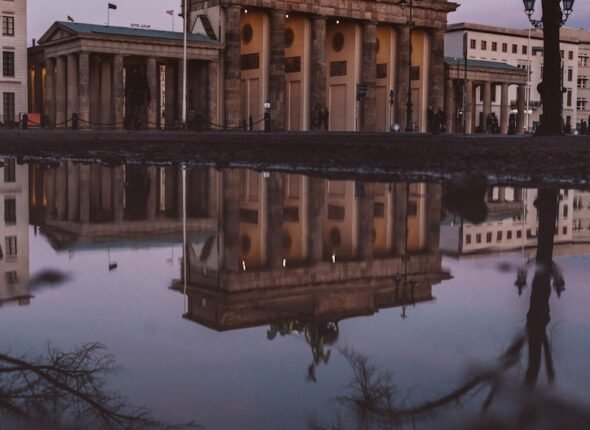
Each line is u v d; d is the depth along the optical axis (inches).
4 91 3122.5
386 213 289.4
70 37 2783.0
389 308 123.6
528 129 4717.0
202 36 2989.7
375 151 711.1
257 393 79.9
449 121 3821.4
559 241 213.0
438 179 460.4
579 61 5516.7
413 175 492.4
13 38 3132.4
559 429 68.7
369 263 178.4
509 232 233.1
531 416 71.7
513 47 4835.1
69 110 2891.2
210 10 3048.7
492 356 92.2
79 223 268.2
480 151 644.1
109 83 3112.7
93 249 198.4
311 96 3191.4
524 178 442.9
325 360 91.4
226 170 579.2
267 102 2733.8
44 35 3029.0
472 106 4165.8
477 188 378.0
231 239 223.3
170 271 162.4
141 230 246.4
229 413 74.2
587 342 99.3
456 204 316.5
